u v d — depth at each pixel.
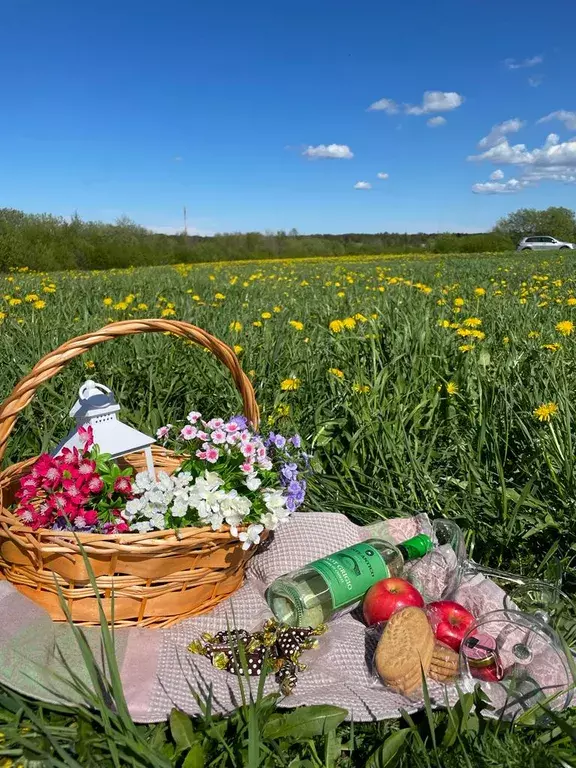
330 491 3.02
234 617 2.10
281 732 1.64
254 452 2.19
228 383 3.82
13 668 1.73
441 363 3.89
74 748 1.56
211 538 1.96
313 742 1.65
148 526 2.02
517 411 3.19
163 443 3.02
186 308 6.46
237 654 1.86
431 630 1.91
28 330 4.84
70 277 13.45
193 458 2.23
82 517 1.97
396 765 1.58
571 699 1.77
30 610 1.92
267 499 2.12
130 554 1.88
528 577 2.42
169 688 1.75
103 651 1.81
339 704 1.75
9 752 1.55
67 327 4.93
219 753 1.59
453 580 2.25
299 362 4.07
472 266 17.14
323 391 3.82
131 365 4.14
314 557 2.37
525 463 2.91
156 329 2.28
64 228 38.25
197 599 2.06
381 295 7.83
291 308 6.98
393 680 1.82
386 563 2.21
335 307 6.70
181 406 3.82
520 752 1.60
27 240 35.56
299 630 2.01
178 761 1.58
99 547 1.85
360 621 2.20
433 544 2.39
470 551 2.60
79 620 1.92
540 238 44.72
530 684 1.78
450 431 3.37
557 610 2.19
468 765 1.51
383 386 3.54
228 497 2.00
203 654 1.89
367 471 3.14
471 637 1.88
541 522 2.58
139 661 1.82
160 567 1.92
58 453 2.21
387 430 3.09
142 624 1.97
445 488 2.99
